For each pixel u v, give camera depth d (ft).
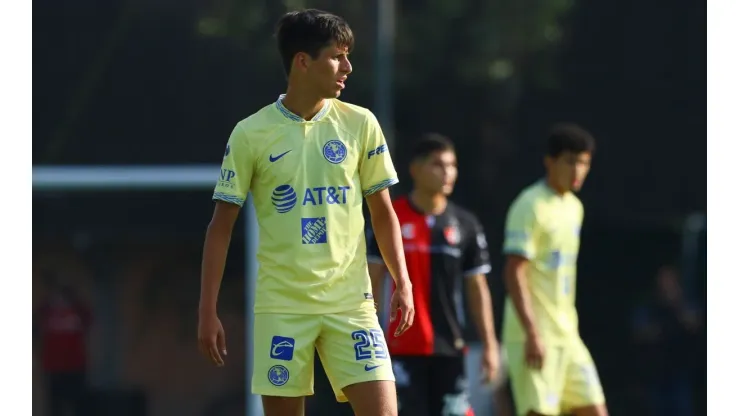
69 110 138.82
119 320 144.05
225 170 59.31
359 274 59.93
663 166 156.15
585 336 153.89
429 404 83.15
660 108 157.17
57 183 139.03
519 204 89.51
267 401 59.72
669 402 151.12
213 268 59.16
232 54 140.26
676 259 154.30
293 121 59.41
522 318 87.40
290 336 58.70
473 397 119.85
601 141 157.99
